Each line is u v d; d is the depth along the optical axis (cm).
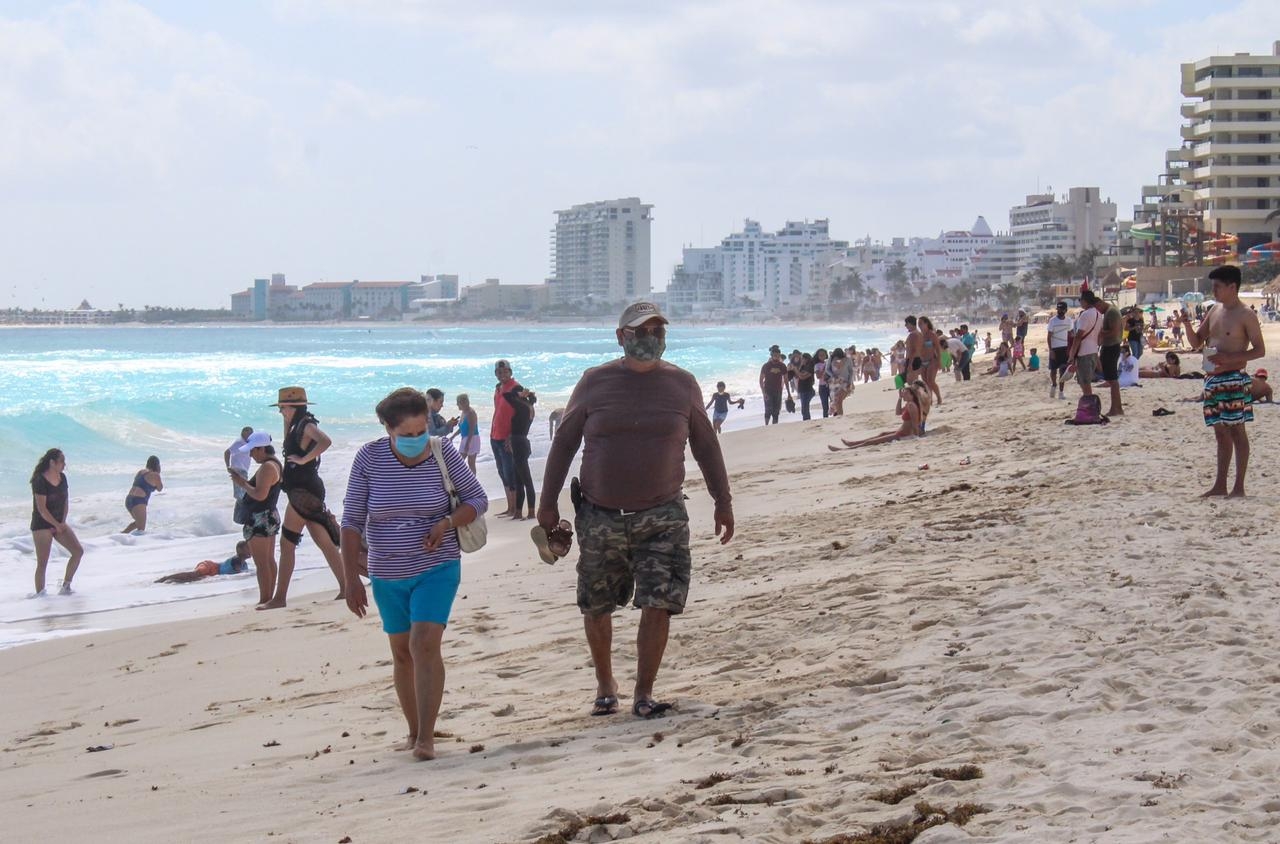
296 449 1563
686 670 937
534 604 1313
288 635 1338
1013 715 680
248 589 1762
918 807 545
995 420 2817
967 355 4747
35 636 1480
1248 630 812
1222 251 16512
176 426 4356
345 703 975
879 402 4528
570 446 852
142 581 1847
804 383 3891
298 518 1570
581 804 617
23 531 2302
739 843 529
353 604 804
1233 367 1348
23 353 12825
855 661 854
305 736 877
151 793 745
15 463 3312
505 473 2214
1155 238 18162
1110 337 2419
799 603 1077
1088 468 1716
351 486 804
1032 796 547
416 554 790
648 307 829
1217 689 687
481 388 6781
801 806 569
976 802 547
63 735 998
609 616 852
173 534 2266
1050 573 1036
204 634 1393
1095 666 761
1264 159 18050
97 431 3988
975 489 1686
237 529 2339
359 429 4578
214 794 723
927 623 923
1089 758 593
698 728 748
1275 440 1936
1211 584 932
